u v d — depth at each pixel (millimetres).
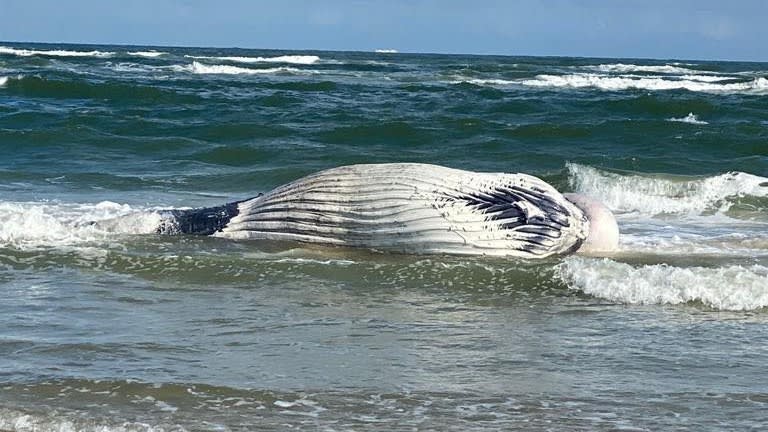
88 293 10812
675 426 7125
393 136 27438
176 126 28375
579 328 9750
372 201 12719
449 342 9211
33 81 40344
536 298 10977
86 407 7344
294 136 27703
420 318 10078
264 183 20266
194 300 10625
